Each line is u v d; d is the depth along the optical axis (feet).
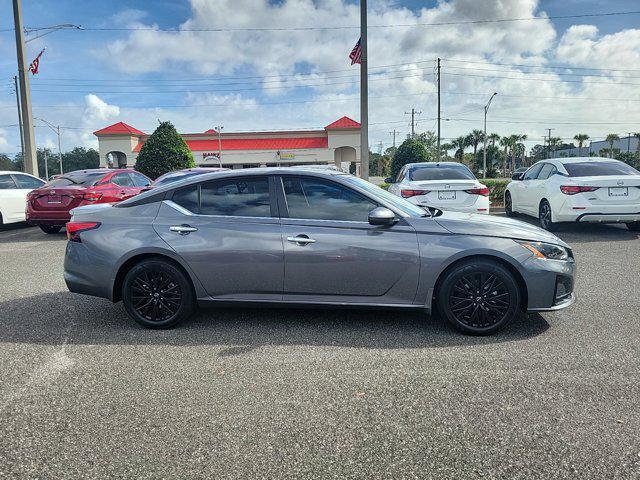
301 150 161.07
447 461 8.25
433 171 33.91
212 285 14.84
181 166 82.69
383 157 301.84
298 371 11.88
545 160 35.91
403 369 11.90
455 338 13.97
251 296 14.87
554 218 32.01
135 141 162.09
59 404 10.37
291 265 14.47
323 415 9.77
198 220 14.99
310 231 14.46
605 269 22.56
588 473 7.89
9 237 37.24
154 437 9.07
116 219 15.42
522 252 13.92
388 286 14.32
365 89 53.42
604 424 9.27
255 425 9.43
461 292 14.15
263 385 11.14
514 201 39.58
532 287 13.91
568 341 13.58
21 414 9.97
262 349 13.34
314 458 8.38
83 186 35.27
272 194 14.99
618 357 12.40
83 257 15.28
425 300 14.28
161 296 15.01
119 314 16.74
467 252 13.91
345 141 159.22
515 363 12.14
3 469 8.17
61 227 40.16
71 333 14.85
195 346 13.65
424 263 14.07
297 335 14.37
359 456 8.42
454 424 9.36
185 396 10.65
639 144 259.39
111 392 10.89
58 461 8.39
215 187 15.34
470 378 11.32
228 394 10.72
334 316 16.08
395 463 8.21
